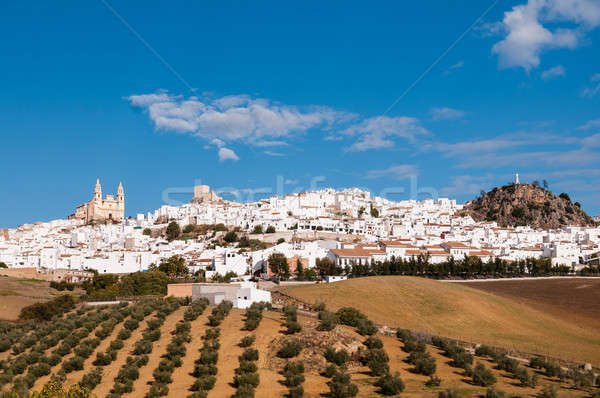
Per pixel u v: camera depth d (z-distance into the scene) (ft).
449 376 242.17
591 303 517.96
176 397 222.89
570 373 251.39
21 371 281.54
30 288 616.39
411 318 401.49
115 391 233.76
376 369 241.14
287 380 228.63
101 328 339.36
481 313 426.10
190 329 305.12
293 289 492.95
